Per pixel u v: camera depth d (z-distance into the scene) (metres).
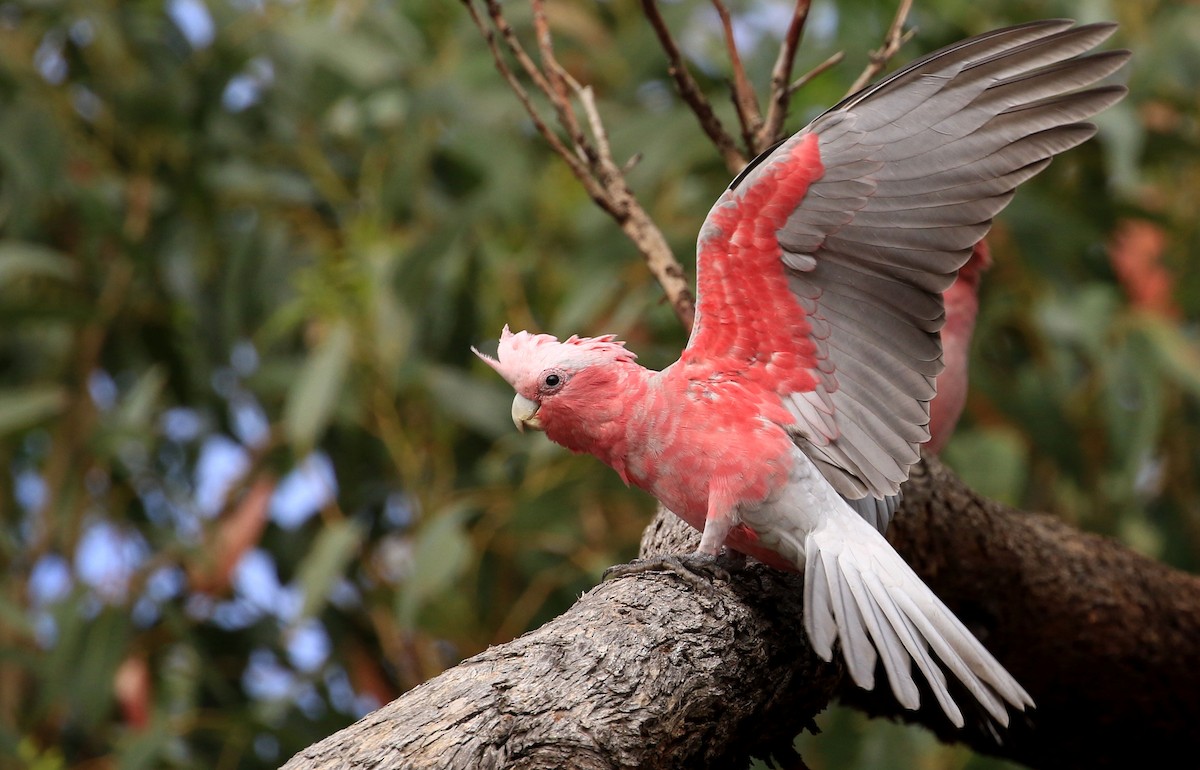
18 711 10.71
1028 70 5.50
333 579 9.57
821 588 5.52
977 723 8.16
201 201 11.16
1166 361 10.70
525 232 11.02
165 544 10.77
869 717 8.31
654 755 5.17
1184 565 11.37
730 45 7.80
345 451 10.80
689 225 10.69
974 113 5.54
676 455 5.95
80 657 10.09
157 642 10.72
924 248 5.64
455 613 10.16
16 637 10.60
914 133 5.57
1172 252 11.57
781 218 5.70
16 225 10.88
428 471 10.54
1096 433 11.25
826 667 5.93
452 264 10.39
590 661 5.20
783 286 5.82
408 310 10.26
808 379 5.93
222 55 11.01
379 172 11.22
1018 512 8.31
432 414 10.51
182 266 10.98
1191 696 8.26
